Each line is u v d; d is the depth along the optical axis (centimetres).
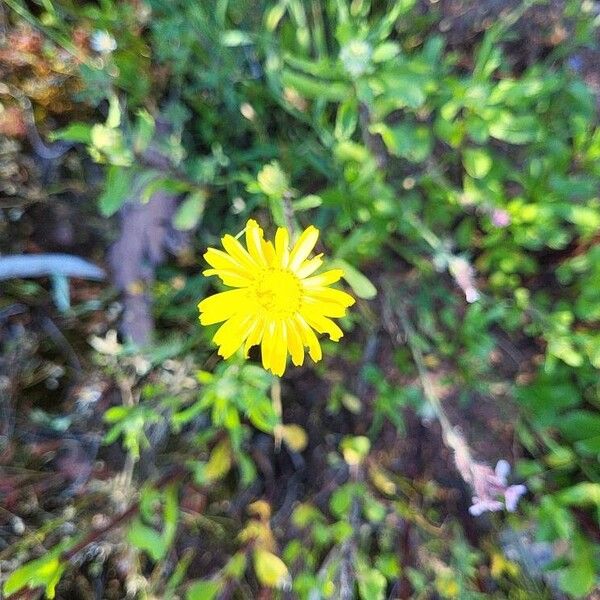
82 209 21
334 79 16
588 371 20
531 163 19
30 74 20
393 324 22
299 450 22
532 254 21
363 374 21
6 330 21
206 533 22
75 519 21
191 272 22
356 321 22
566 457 19
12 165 20
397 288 22
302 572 20
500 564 20
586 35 20
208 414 22
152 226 21
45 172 21
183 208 19
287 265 15
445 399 21
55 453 21
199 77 20
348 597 19
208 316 15
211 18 19
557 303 20
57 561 16
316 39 18
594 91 21
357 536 20
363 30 16
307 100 19
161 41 19
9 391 21
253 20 20
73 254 21
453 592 19
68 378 21
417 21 21
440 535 21
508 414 21
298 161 21
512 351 21
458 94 17
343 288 22
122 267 21
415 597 20
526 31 21
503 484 16
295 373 22
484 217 20
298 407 22
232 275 15
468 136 20
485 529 21
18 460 21
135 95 20
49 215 21
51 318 21
